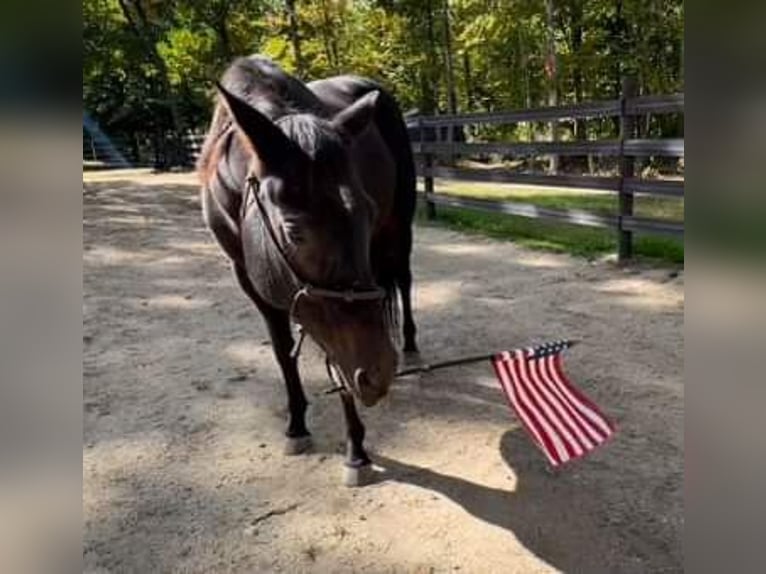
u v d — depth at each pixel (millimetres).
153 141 23594
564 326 4035
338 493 2449
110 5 19578
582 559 2014
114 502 2471
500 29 15227
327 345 1881
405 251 3383
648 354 3518
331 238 1715
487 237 6801
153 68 20656
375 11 19359
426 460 2637
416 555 2082
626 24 14766
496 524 2207
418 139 8070
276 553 2139
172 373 3686
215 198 2424
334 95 2951
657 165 10711
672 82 13836
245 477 2600
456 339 3926
